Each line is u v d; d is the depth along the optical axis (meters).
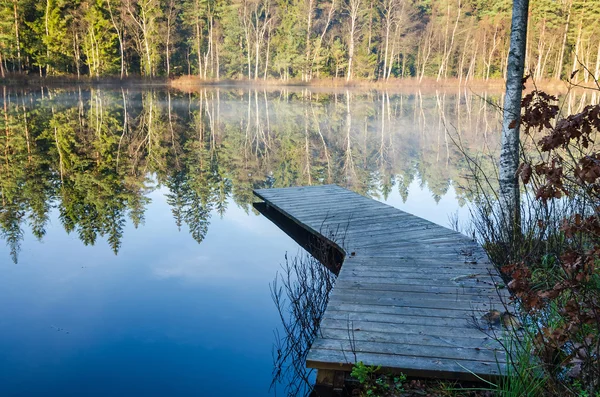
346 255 4.86
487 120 20.64
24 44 36.00
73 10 37.00
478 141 15.47
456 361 2.83
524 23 4.86
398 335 3.14
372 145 15.32
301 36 44.38
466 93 35.84
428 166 12.27
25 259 5.78
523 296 2.42
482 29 42.16
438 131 17.80
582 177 2.21
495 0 43.06
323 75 44.97
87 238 6.65
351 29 44.03
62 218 7.56
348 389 2.95
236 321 4.23
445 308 3.53
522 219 5.09
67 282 5.12
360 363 2.78
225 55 45.09
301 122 20.62
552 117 2.43
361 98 32.28
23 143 14.31
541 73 37.66
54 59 36.75
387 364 2.80
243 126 19.44
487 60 43.31
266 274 5.35
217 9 44.75
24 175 10.47
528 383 2.54
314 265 5.45
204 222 7.54
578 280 2.30
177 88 39.19
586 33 36.44
